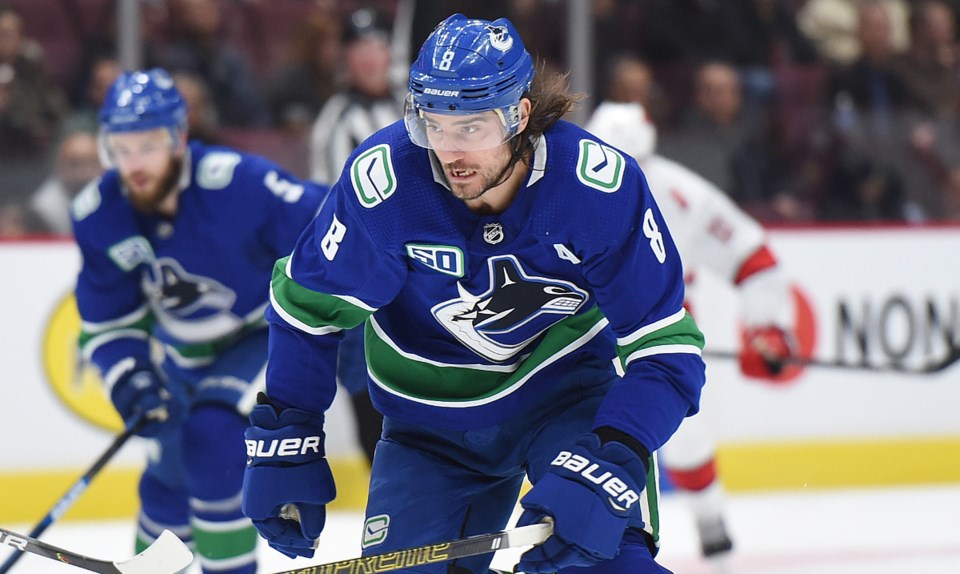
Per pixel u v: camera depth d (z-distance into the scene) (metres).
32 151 22.55
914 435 24.22
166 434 14.48
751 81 24.70
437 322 9.94
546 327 10.02
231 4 23.14
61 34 22.66
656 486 9.96
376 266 9.43
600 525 9.05
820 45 24.92
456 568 9.94
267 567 18.14
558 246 9.19
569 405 10.30
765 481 23.64
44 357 21.62
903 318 24.20
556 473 9.21
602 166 9.08
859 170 24.94
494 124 8.59
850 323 24.00
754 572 18.69
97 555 19.52
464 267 9.29
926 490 23.98
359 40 22.77
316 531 10.05
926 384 24.27
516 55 8.73
